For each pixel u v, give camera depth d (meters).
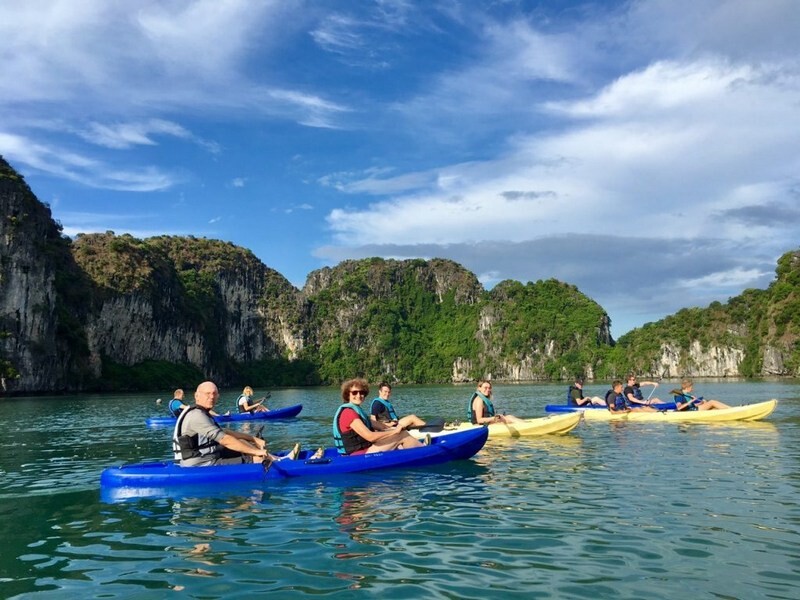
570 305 167.62
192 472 8.38
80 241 114.06
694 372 136.50
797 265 127.44
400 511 6.98
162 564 5.16
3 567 5.15
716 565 5.01
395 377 172.12
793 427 15.93
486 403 14.12
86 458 12.46
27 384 72.19
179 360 118.50
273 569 5.00
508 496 7.75
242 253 174.25
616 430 15.52
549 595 4.39
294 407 25.33
